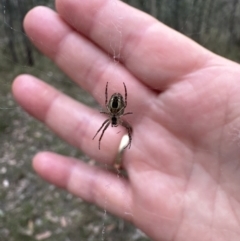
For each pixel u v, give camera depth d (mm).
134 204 123
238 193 109
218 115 109
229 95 107
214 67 110
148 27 117
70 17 121
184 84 113
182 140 117
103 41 122
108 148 129
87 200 132
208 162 113
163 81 117
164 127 120
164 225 117
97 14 119
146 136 123
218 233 109
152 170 122
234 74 107
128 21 118
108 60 127
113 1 118
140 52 118
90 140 132
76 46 127
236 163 109
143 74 119
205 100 110
